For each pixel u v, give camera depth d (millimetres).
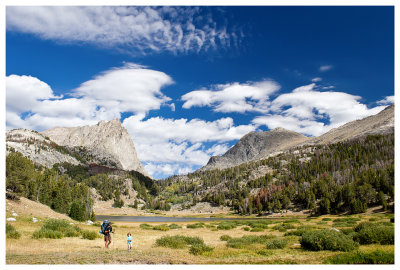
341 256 21078
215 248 29016
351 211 123312
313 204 149375
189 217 178625
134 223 108312
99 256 21609
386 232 27250
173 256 23094
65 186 121375
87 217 99688
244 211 175875
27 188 93375
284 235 46406
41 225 44875
